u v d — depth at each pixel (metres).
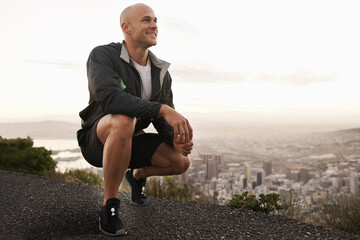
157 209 2.56
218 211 2.60
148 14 2.18
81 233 1.97
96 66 2.07
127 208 2.55
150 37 2.18
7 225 2.12
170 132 2.29
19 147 5.91
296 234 2.15
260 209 2.81
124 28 2.22
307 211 3.12
